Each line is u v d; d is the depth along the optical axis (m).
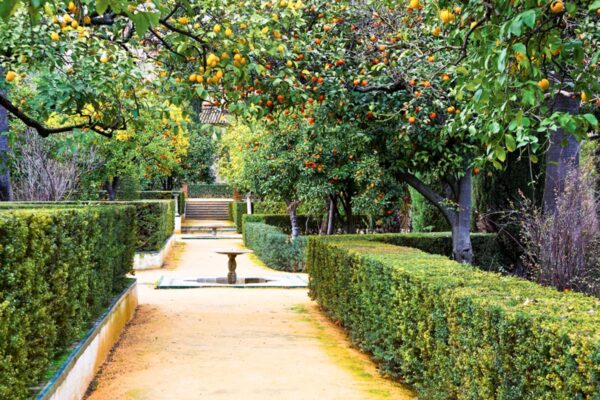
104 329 5.94
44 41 5.84
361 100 7.56
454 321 3.86
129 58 5.89
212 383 5.15
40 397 3.48
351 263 6.79
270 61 6.38
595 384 2.36
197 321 8.08
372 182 12.37
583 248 6.30
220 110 6.32
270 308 9.23
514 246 10.23
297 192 14.40
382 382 5.25
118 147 17.50
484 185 10.69
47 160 15.70
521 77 4.27
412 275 4.70
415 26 7.02
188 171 35.91
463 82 4.81
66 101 6.18
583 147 9.41
